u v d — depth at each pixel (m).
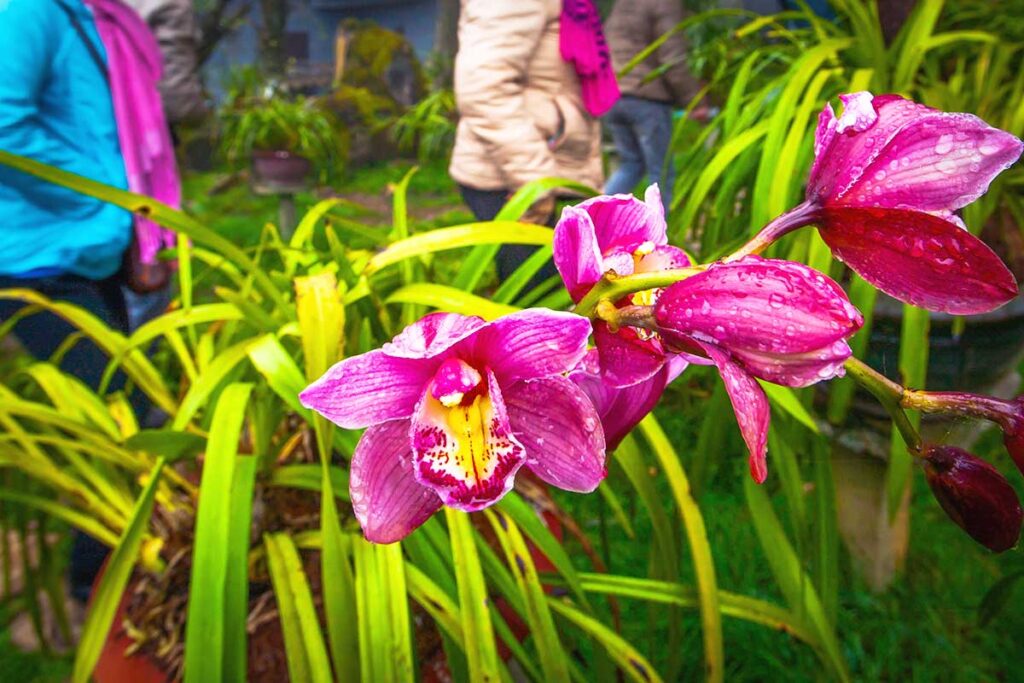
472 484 0.19
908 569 0.68
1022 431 0.17
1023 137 0.58
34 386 0.56
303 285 0.39
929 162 0.18
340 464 0.45
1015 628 0.62
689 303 0.16
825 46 0.59
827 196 0.18
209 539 0.32
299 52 8.30
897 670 0.60
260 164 1.87
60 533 0.71
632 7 1.18
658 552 0.47
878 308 0.55
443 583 0.36
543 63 0.74
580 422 0.20
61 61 0.61
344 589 0.33
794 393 0.49
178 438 0.37
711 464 0.51
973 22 0.67
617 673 0.44
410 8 8.49
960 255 0.17
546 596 0.40
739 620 0.62
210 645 0.30
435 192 2.43
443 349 0.18
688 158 0.69
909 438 0.18
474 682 0.31
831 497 0.50
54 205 0.61
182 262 0.50
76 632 0.62
